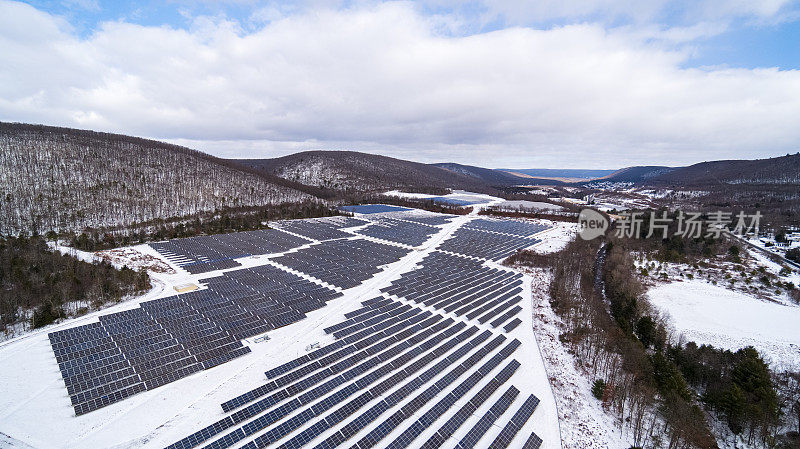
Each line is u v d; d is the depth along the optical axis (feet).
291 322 200.23
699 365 182.91
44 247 288.30
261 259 317.22
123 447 114.21
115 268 262.67
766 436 147.95
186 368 152.66
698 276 346.33
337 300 236.22
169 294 230.07
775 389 171.94
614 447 143.33
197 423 126.11
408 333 200.44
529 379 178.09
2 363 148.87
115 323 183.73
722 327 247.09
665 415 156.87
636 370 179.63
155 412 129.29
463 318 228.22
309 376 154.92
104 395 132.77
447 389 161.58
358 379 157.28
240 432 121.70
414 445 128.98
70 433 116.98
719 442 152.15
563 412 158.92
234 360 163.02
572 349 209.36
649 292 306.96
